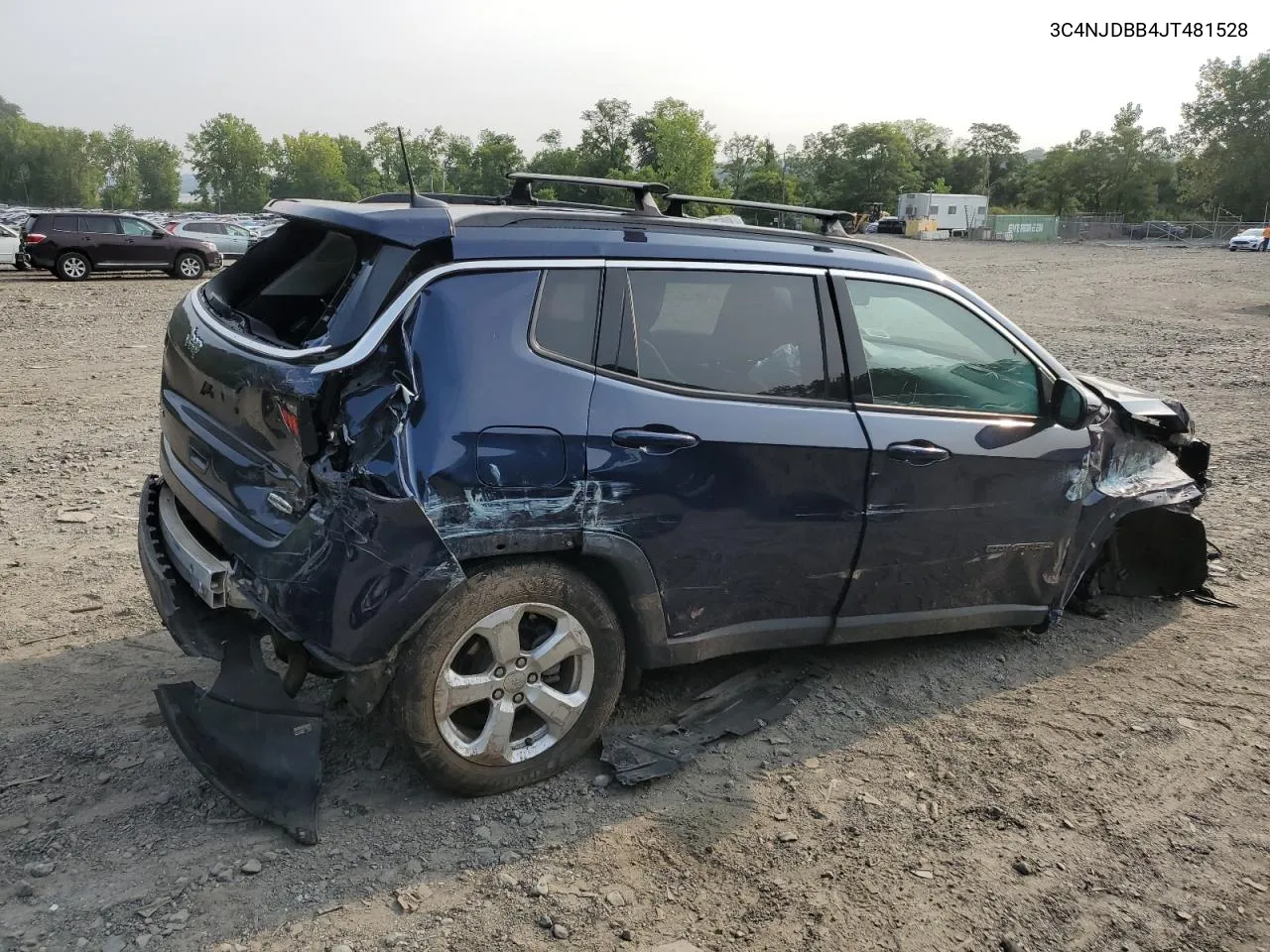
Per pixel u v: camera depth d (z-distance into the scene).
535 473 2.97
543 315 3.06
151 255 24.86
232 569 2.98
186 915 2.60
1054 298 23.08
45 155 153.12
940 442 3.80
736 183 118.38
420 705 2.92
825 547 3.63
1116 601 5.10
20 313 16.52
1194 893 2.92
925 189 130.50
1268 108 84.69
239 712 3.01
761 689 3.98
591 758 3.43
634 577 3.25
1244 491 7.16
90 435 8.16
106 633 4.32
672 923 2.68
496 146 111.50
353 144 142.12
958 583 4.05
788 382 3.55
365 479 2.75
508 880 2.81
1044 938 2.71
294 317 3.47
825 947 2.62
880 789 3.36
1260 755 3.68
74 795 3.11
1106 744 3.72
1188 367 12.75
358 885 2.75
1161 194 114.19
